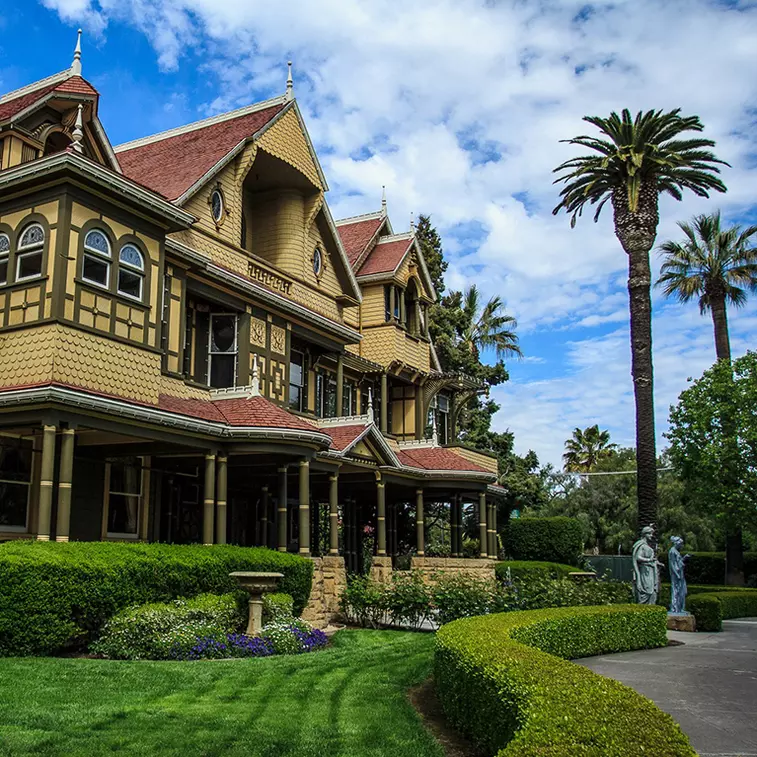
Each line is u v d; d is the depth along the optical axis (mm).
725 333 45031
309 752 8320
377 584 23891
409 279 37312
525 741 5902
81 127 18875
